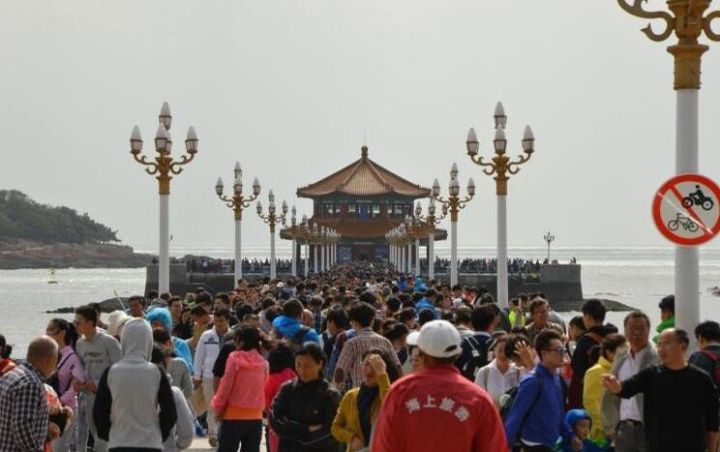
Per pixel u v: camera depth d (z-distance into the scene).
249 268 135.75
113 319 20.33
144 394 14.04
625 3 17.58
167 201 39.50
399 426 9.95
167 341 19.44
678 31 17.31
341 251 157.75
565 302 122.75
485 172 40.28
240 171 63.19
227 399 17.44
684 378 13.16
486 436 9.94
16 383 12.63
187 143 39.78
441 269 135.38
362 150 171.00
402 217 160.50
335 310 21.08
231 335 20.14
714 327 15.93
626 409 14.59
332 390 14.66
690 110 17.36
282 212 115.69
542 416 14.15
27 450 12.60
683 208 15.75
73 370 18.45
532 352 15.39
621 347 15.43
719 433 13.95
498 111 40.09
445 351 10.12
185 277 124.69
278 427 14.61
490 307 19.27
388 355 14.57
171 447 16.17
